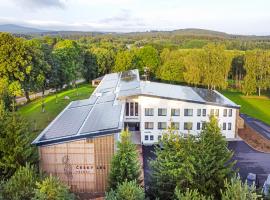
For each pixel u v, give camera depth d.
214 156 22.23
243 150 46.31
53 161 32.28
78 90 90.38
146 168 38.50
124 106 46.50
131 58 108.06
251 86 91.50
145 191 25.28
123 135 26.31
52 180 20.27
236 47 199.50
